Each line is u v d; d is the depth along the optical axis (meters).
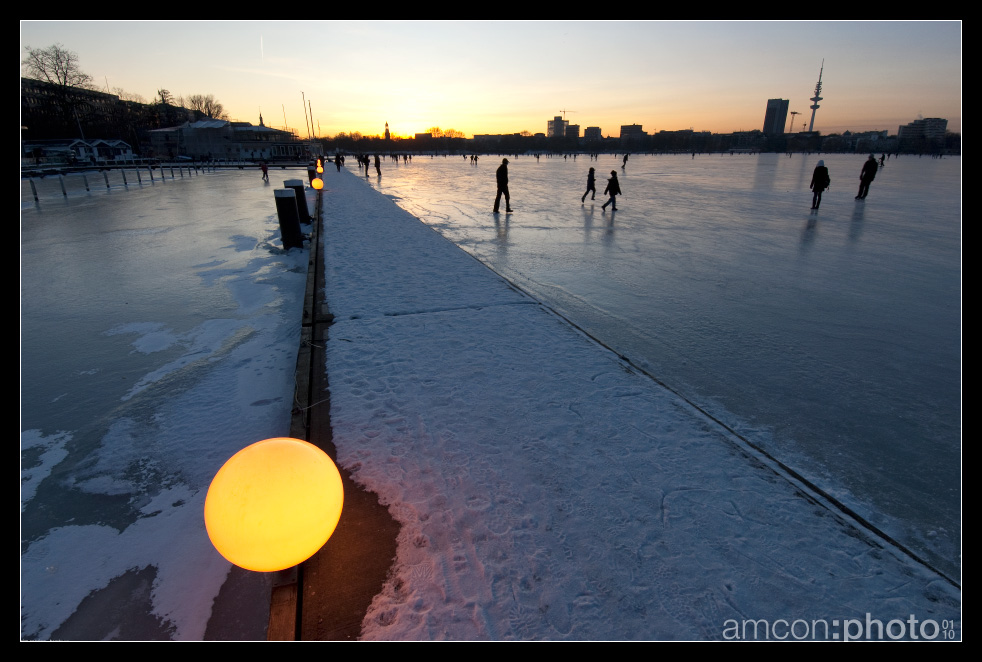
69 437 3.64
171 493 3.06
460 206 17.83
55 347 5.31
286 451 1.89
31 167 34.84
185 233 12.45
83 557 2.56
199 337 5.61
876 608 2.01
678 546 2.32
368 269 7.78
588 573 2.16
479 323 5.42
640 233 12.06
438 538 2.36
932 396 4.12
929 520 2.69
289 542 1.83
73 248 10.54
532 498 2.64
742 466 2.96
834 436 3.53
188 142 78.56
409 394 3.79
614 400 3.74
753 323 5.85
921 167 53.16
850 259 9.17
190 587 2.38
